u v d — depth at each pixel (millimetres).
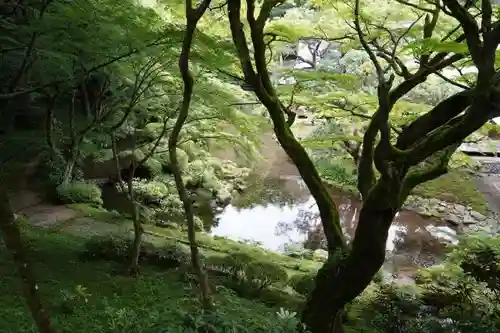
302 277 8250
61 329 5082
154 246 8461
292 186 15789
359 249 5102
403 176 4977
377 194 4840
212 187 14344
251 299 7242
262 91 5551
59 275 6672
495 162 15703
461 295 7762
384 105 4285
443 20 6832
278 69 8031
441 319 7152
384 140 4355
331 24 7156
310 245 12180
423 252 11492
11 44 7742
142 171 13680
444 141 4250
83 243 8352
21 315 5266
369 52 4723
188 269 7766
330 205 5781
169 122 10031
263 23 5496
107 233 9031
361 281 5246
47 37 6633
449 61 4996
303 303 7312
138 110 9586
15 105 11328
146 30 6062
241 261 8156
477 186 14656
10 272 6414
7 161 10391
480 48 3607
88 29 6266
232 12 5207
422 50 4035
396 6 7105
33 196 10547
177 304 6113
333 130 9570
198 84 6922
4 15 7461
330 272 5402
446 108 4934
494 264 7355
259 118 7746
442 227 12758
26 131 11578
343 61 11273
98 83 12008
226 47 6176
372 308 7652
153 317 4691
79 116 12266
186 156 14406
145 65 7117
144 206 12109
